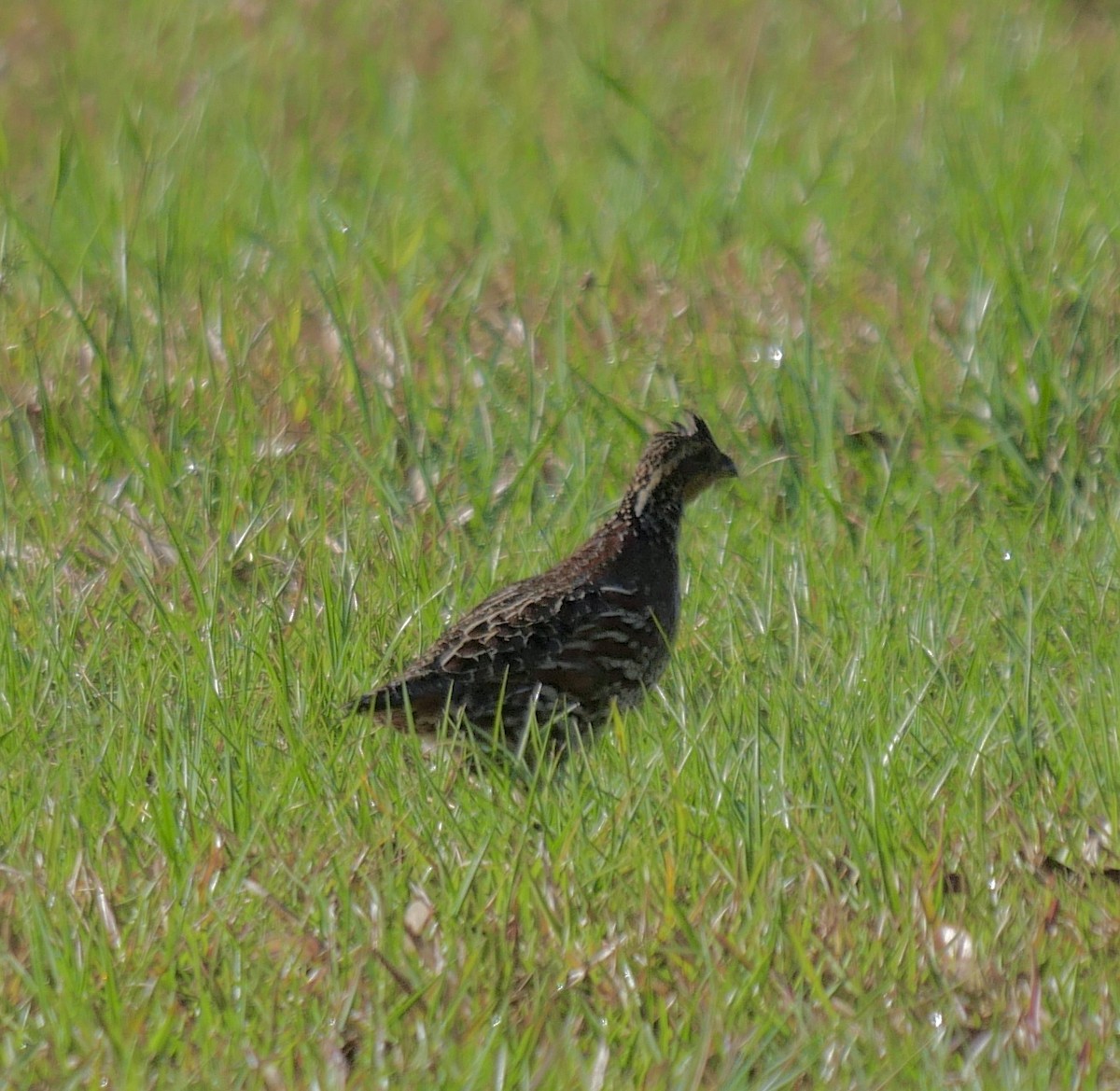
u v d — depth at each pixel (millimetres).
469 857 9117
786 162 20266
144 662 11062
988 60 22969
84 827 9094
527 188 19859
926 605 11945
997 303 15680
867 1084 7488
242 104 22594
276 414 15094
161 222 18141
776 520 13969
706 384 15367
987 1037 7840
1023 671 10898
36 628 11500
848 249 17703
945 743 10266
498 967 8211
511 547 13148
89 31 25781
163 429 14688
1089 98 21438
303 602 12234
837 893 8719
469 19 26359
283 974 8195
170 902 8664
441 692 10289
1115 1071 7766
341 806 9328
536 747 10117
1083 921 8719
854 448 14680
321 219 18016
